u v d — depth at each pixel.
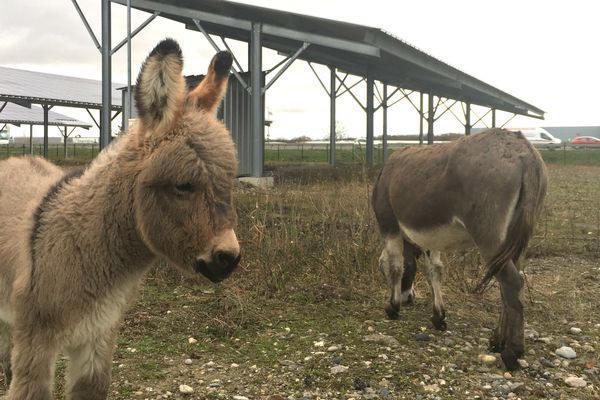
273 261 6.18
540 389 3.61
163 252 2.41
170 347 4.34
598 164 32.94
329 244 6.61
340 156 31.50
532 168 3.79
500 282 3.90
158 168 2.32
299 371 3.90
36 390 2.44
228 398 3.50
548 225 9.76
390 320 5.08
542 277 6.53
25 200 2.88
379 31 12.77
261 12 12.70
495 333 4.25
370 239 6.58
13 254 2.67
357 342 4.48
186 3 13.24
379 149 28.52
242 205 7.86
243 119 15.40
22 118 36.16
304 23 12.73
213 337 4.58
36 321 2.48
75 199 2.58
